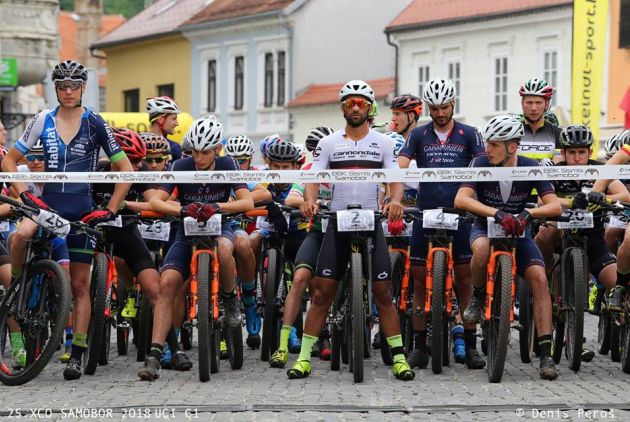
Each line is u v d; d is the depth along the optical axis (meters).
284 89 58.84
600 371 11.48
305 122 57.72
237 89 61.25
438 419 8.57
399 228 11.18
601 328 12.93
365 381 10.76
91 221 10.66
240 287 12.78
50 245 10.83
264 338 12.45
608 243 12.80
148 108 14.47
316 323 11.02
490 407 9.02
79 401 9.49
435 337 11.15
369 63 58.47
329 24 59.03
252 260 12.31
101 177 10.89
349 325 11.05
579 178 11.13
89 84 22.64
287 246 13.00
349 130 11.11
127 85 67.88
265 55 59.75
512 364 12.00
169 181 11.01
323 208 11.55
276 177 11.06
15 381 10.46
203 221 10.75
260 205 11.30
